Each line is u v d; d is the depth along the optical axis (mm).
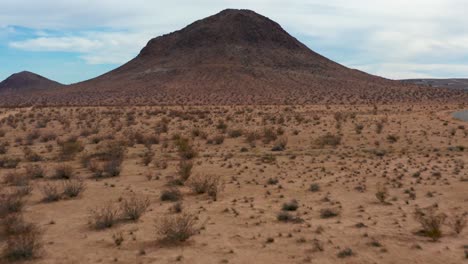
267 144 39719
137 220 16516
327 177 25016
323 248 13523
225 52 187500
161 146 38594
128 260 12648
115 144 35500
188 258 12781
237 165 28844
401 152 34938
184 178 23812
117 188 22234
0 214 17078
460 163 29047
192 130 46281
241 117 63688
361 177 24938
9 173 24719
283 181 23969
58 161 31109
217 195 20750
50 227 15719
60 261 12555
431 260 12586
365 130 47406
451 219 16641
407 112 72250
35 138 44312
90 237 14625
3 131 47438
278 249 13492
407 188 22031
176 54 198625
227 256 12930
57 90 175875
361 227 15641
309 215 17359
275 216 17094
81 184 21469
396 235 14734
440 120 56000
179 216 16984
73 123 57031
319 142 39531
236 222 16297
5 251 13109
